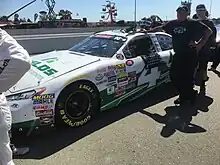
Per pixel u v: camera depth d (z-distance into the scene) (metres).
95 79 3.78
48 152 3.05
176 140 3.33
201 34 4.32
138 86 4.50
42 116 3.28
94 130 3.63
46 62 3.90
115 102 4.18
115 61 4.12
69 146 3.19
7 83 1.50
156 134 3.50
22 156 2.96
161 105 4.65
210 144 3.22
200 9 5.57
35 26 33.97
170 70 4.61
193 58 4.38
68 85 3.49
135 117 4.11
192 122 3.92
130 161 2.84
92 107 3.83
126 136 3.44
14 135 3.21
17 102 3.13
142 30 5.00
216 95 5.21
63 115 3.49
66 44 12.64
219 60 7.23
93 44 4.70
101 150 3.08
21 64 1.50
